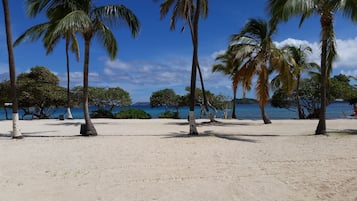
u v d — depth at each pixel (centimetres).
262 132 1585
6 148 1091
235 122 2422
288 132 1567
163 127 2016
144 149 1044
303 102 3675
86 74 1470
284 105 3784
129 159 877
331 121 2386
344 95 3462
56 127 2055
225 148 1051
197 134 1470
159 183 629
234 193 562
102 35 1476
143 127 2017
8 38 1344
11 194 565
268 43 1908
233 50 2094
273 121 2511
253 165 787
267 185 609
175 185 614
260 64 1906
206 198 537
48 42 1531
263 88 1927
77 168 770
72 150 1039
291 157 884
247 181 638
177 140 1259
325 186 599
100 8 1419
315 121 2480
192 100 1479
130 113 3278
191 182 634
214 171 726
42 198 542
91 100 4347
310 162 816
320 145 1085
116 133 1602
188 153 962
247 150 1008
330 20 1315
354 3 1248
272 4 1297
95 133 1480
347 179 646
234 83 2025
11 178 678
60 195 558
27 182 646
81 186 614
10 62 1357
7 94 3459
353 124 2052
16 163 834
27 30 1412
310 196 541
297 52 2936
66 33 1317
